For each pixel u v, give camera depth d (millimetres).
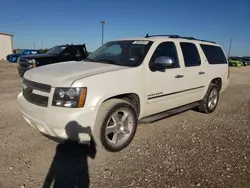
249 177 2861
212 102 5680
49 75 3199
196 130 4477
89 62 4176
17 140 3727
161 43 4219
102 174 2861
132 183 2686
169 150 3543
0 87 8484
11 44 35656
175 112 4523
